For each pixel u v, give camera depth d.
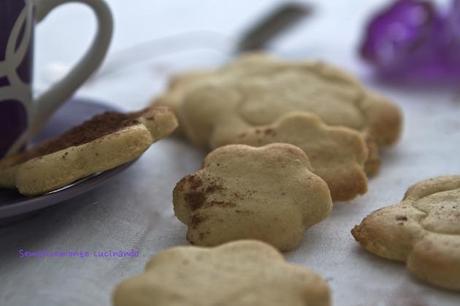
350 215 0.35
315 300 0.28
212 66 0.55
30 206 0.32
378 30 0.51
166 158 0.40
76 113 0.42
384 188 0.37
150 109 0.36
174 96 0.44
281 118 0.38
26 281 0.31
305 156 0.34
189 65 0.56
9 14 0.35
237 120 0.40
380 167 0.39
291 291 0.28
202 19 0.68
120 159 0.32
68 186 0.33
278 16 0.60
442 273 0.30
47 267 0.32
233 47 0.58
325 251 0.33
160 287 0.28
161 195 0.37
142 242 0.34
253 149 0.34
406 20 0.51
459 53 0.50
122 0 0.73
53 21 0.65
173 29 0.66
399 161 0.40
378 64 0.51
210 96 0.41
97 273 0.32
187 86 0.45
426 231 0.32
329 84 0.42
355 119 0.40
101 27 0.39
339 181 0.36
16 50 0.36
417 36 0.51
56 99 0.39
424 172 0.39
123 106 0.48
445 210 0.33
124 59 0.58
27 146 0.39
